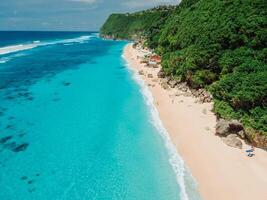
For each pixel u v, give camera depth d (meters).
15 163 25.59
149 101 41.25
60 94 46.12
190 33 53.03
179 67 47.31
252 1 44.50
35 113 37.41
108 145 28.73
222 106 32.50
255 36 39.25
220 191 21.20
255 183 21.67
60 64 77.44
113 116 36.09
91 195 21.45
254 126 26.64
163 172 24.00
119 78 57.28
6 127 32.91
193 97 40.38
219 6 50.69
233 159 24.69
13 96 44.97
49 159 26.33
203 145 27.38
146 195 21.33
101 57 92.12
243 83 31.62
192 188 21.80
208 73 40.50
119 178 23.47
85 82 54.44
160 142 28.92
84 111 38.09
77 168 24.97
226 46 42.22
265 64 34.66
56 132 31.72
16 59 85.94
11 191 21.86
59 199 21.03
